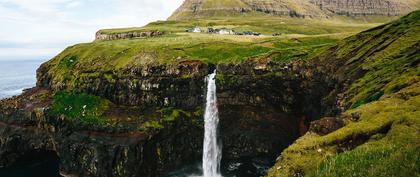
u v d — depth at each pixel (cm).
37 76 11919
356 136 3631
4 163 9225
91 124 8706
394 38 7019
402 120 3516
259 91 8756
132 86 9500
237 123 9181
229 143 9281
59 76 10881
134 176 8069
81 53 11806
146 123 8556
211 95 9219
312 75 7869
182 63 9400
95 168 8288
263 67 8631
